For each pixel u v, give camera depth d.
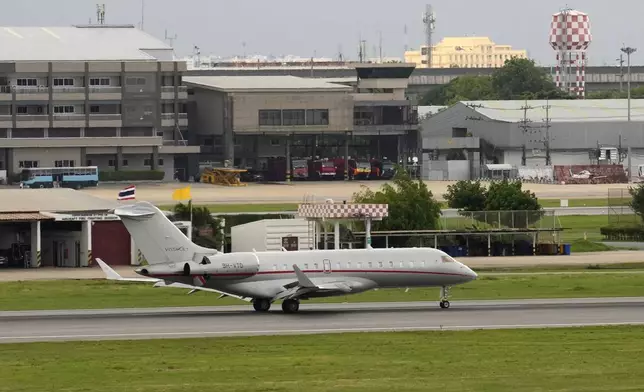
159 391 179.12
